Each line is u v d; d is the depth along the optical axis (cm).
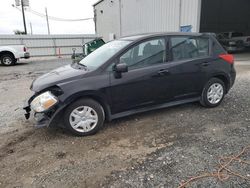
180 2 1448
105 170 290
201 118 440
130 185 261
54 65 1563
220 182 260
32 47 2492
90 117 382
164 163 299
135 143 354
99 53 451
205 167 288
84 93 369
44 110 357
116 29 2431
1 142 371
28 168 300
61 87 361
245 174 272
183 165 293
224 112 468
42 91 371
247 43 1797
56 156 326
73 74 385
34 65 1587
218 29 2602
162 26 1670
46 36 2525
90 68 400
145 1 1823
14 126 432
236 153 316
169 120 435
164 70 426
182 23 1455
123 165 299
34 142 368
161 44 433
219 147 333
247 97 559
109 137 377
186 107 500
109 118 402
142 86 411
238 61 1262
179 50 449
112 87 387
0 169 299
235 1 2589
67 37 2628
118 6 2305
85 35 2709
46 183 270
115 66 386
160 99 439
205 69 470
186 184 259
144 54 419
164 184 260
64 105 360
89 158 318
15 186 267
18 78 1027
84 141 366
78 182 270
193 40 466
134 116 459
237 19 2705
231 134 371
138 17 1975
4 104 589
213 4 2445
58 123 371
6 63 1573
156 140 361
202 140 355
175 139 362
